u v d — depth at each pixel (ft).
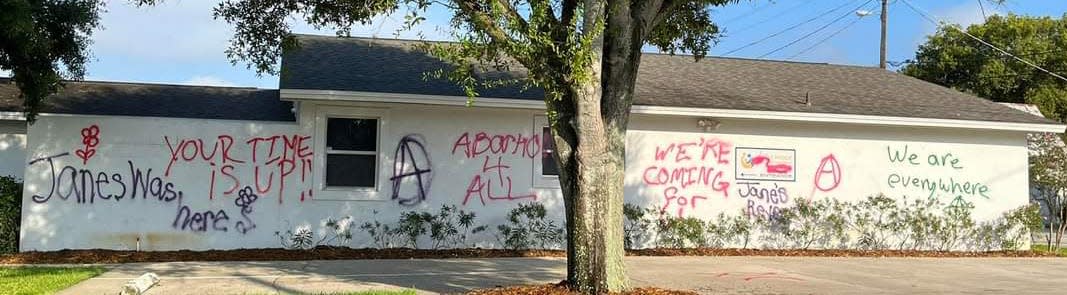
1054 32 108.06
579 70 23.26
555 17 26.17
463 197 45.93
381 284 31.91
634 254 45.19
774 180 50.14
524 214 46.52
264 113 48.39
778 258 44.75
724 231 48.98
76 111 45.65
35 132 41.57
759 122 50.11
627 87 26.50
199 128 43.27
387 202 44.96
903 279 36.29
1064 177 53.31
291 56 48.21
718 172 49.42
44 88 37.60
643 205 48.19
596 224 26.16
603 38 25.90
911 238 51.47
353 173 45.03
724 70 58.34
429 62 49.93
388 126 45.11
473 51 24.27
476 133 46.32
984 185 52.70
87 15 38.47
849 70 62.64
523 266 38.63
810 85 56.39
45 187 41.57
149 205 42.57
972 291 32.76
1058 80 104.63
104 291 29.25
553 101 26.16
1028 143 55.26
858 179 51.21
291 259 40.11
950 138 52.54
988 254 50.24
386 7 25.75
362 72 46.44
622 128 26.63
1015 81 106.93
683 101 48.34
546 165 47.34
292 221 43.91
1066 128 53.06
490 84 27.66
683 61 59.36
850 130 51.37
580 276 26.37
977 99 57.36
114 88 52.06
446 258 41.83
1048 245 57.62
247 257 40.50
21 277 32.22
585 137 25.85
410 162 45.37
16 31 33.35
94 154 42.16
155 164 42.75
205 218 43.11
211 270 35.70
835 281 35.17
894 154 51.75
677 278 35.27
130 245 42.29
